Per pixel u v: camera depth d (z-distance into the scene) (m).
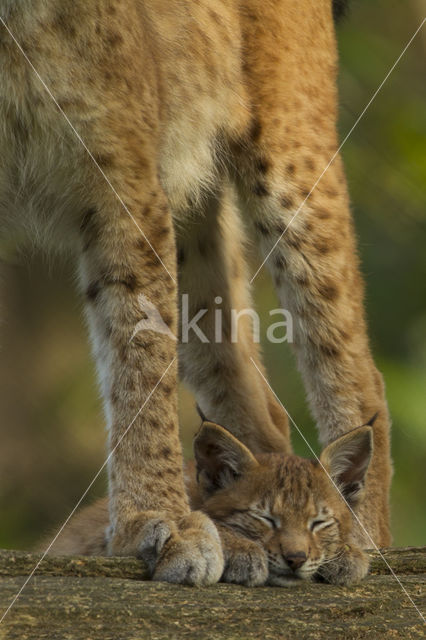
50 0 8.42
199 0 10.26
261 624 7.28
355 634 7.38
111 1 8.66
